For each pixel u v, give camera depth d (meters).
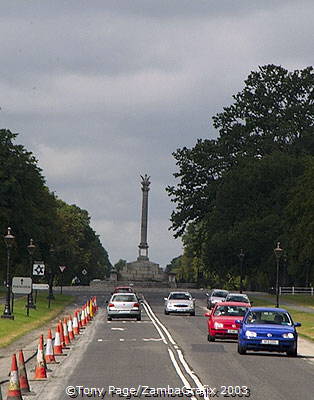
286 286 198.38
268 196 198.38
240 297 107.06
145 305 145.75
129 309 100.25
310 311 130.88
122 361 51.06
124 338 71.75
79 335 75.62
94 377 42.69
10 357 54.25
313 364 53.06
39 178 160.38
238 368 48.56
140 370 46.06
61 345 56.16
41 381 41.00
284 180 197.12
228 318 69.25
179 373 44.75
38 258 159.25
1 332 73.44
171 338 72.06
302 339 79.44
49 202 167.62
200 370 46.72
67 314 115.81
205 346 64.31
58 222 191.12
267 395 37.06
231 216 198.88
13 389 33.09
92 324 94.00
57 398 35.09
